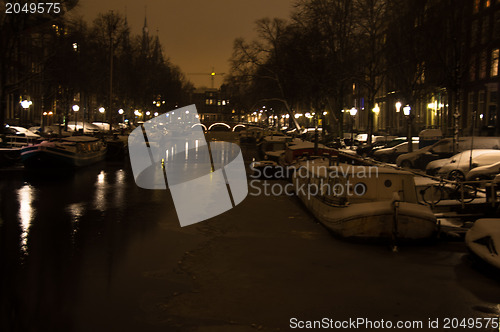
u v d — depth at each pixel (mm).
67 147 30656
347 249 12266
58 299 8555
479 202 15203
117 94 72125
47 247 11992
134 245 12344
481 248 10531
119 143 37938
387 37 41062
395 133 58656
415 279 9984
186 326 7574
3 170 28734
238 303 8562
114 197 19812
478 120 40906
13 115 59781
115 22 58031
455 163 23344
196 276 10023
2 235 13117
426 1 33844
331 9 46594
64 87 50750
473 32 36812
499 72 37688
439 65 31844
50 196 19797
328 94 53062
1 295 8719
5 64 36406
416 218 12258
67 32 43625
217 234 13781
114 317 7828
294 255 11695
